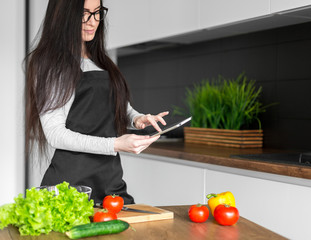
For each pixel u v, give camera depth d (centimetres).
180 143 343
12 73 402
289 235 214
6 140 399
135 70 431
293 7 231
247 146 306
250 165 234
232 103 318
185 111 371
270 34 303
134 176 324
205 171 261
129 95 203
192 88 368
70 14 179
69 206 130
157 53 402
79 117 186
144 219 143
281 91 297
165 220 145
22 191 404
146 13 335
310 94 277
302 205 207
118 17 365
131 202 200
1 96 399
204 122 339
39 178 398
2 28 399
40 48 178
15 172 401
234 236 128
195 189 269
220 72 344
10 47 402
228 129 319
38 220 124
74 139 166
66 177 183
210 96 335
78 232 122
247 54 321
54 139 169
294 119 288
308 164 212
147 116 192
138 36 344
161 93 400
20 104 397
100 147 164
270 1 244
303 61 280
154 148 307
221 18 276
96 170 188
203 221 143
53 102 172
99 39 200
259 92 314
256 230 135
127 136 164
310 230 204
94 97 189
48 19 182
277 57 299
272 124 305
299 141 285
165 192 293
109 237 126
